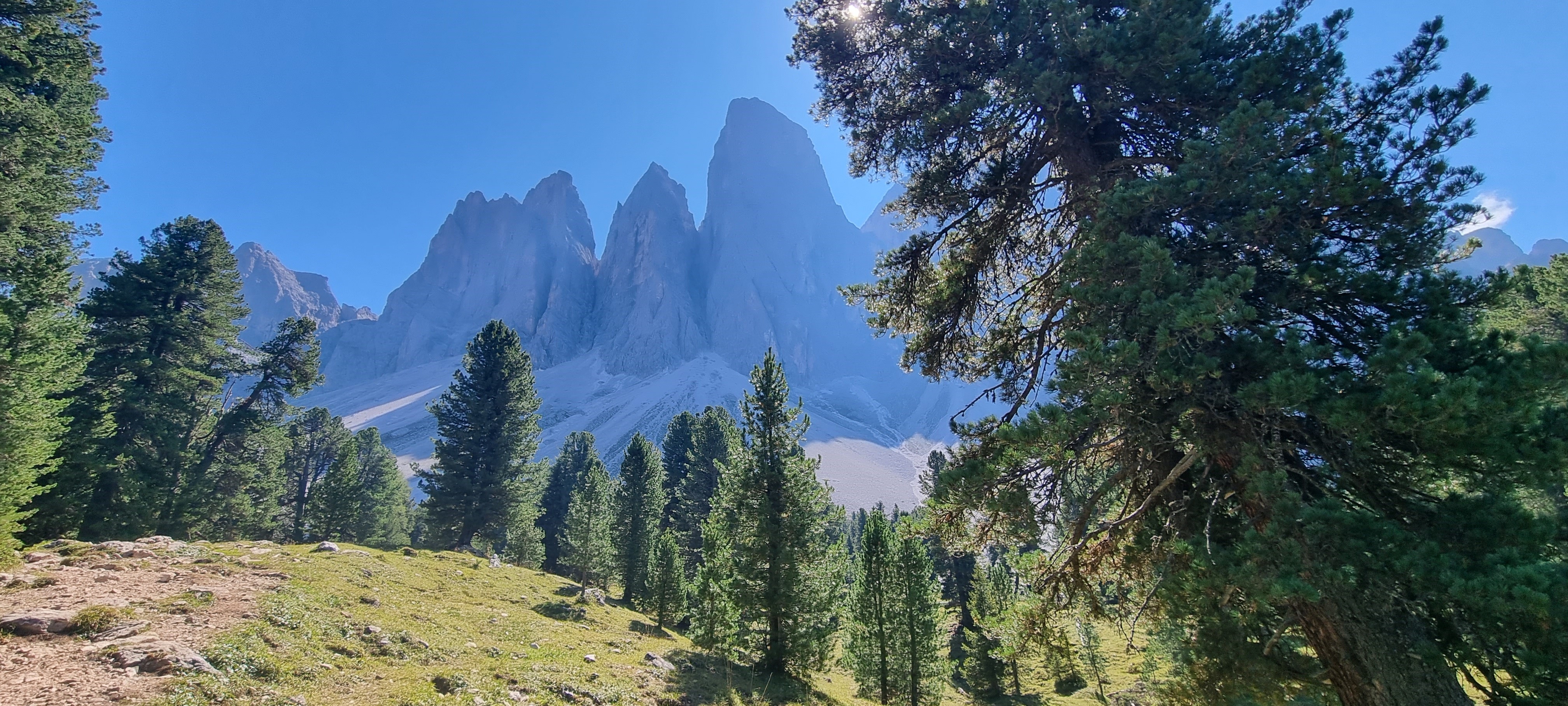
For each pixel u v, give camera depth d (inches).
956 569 1593.3
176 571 490.0
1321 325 237.3
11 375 553.0
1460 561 172.1
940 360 404.2
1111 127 337.1
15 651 284.8
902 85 387.9
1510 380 171.9
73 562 483.8
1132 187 248.2
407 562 943.7
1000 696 1189.1
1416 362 186.2
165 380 1083.9
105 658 287.6
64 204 736.3
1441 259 236.2
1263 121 231.3
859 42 402.6
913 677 879.1
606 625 880.9
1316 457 219.5
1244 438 226.2
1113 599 304.3
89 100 807.7
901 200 397.4
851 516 3870.6
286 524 2097.7
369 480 2277.3
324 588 546.3
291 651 357.7
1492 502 183.2
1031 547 291.9
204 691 272.2
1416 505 201.8
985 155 363.9
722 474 917.2
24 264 653.3
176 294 1192.2
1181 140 300.7
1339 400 187.8
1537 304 423.5
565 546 2030.0
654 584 1097.4
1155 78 285.1
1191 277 229.3
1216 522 262.4
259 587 479.5
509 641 560.4
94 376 1003.3
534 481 1795.0
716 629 820.6
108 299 1067.9
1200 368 203.2
